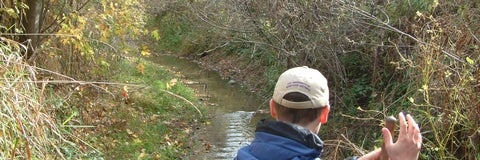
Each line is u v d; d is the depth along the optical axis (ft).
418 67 23.15
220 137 37.60
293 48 38.06
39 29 31.12
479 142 20.77
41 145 16.48
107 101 38.58
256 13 41.81
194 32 75.77
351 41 31.42
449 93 20.80
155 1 85.25
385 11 32.12
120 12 32.63
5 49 19.86
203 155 33.76
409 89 25.86
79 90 32.86
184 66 68.13
